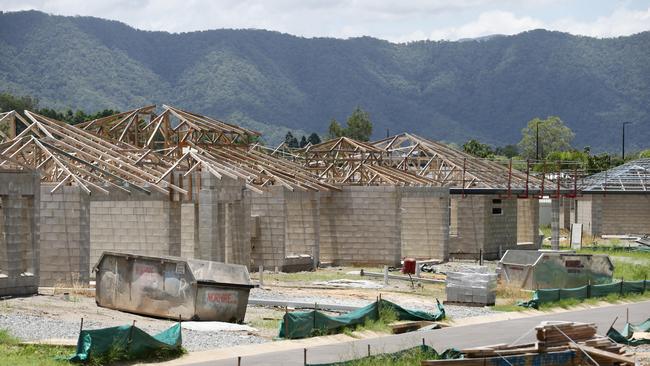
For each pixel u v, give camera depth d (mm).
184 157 52375
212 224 51594
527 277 50906
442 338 34031
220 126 62875
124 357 27078
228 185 53469
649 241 83188
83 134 54531
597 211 94375
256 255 59094
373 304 36625
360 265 64312
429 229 68500
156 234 51188
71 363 26125
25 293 40062
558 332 28672
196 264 35938
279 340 32000
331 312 40531
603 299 47594
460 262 68750
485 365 27250
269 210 59062
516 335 34938
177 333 28719
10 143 48594
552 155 149000
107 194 47656
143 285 36156
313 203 61906
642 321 40625
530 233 79875
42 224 46188
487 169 75750
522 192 72562
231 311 35688
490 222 72562
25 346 28047
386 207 63906
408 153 75625
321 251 64812
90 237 51281
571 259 51188
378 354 28531
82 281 46156
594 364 28156
